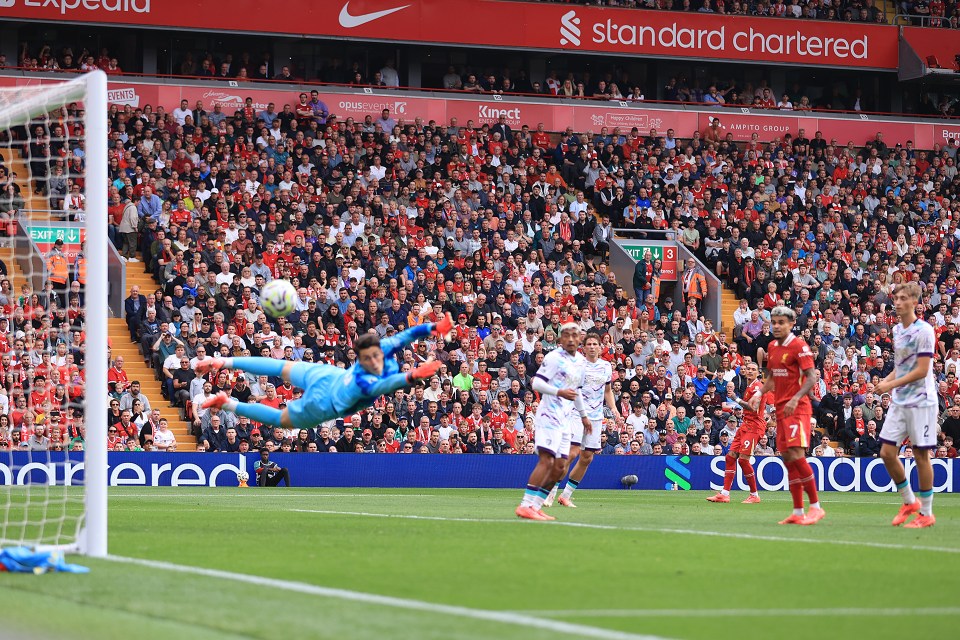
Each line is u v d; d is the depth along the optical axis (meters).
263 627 12.75
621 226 65.44
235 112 61.41
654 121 72.12
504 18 70.81
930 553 19.80
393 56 72.69
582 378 27.39
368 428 47.00
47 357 39.97
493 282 56.56
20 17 61.50
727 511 31.11
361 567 17.61
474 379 49.62
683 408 50.22
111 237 54.06
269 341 48.81
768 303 61.28
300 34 66.94
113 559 18.55
